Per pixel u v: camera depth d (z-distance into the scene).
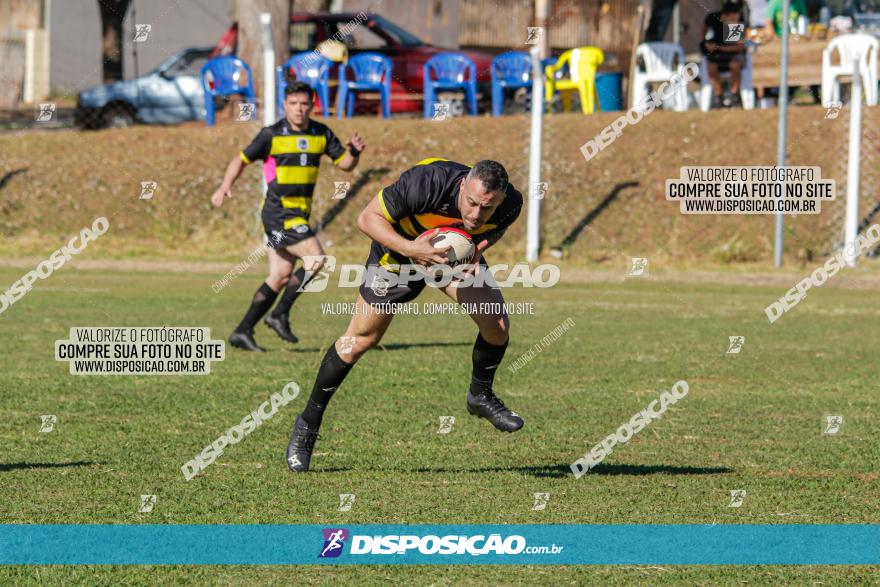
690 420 27.20
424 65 68.62
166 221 65.44
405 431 25.62
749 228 62.47
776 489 21.09
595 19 86.56
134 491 20.41
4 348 36.31
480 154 65.56
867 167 63.38
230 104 73.88
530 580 16.16
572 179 64.94
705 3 79.75
